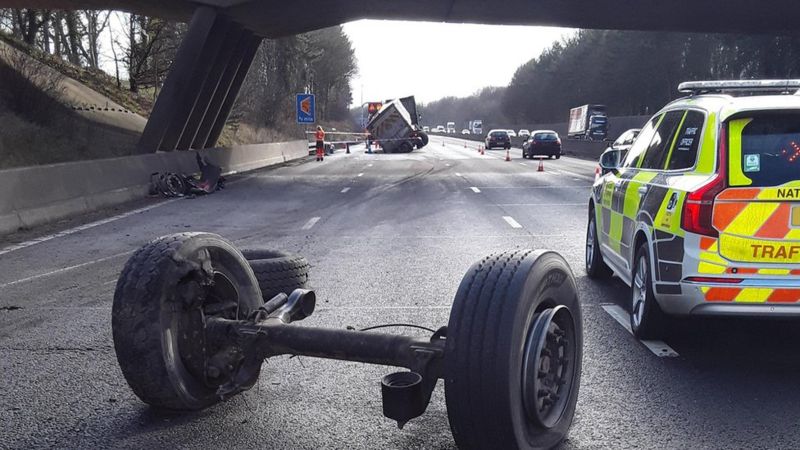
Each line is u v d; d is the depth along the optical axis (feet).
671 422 14.08
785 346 19.12
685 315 17.39
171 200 59.57
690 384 16.24
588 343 19.45
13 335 20.80
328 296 25.13
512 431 11.12
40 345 19.76
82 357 18.65
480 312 11.18
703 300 16.72
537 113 474.08
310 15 85.05
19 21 126.52
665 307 17.76
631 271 20.65
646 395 15.57
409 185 73.46
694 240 16.75
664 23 87.86
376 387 16.28
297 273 22.81
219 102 91.71
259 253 23.53
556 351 12.45
